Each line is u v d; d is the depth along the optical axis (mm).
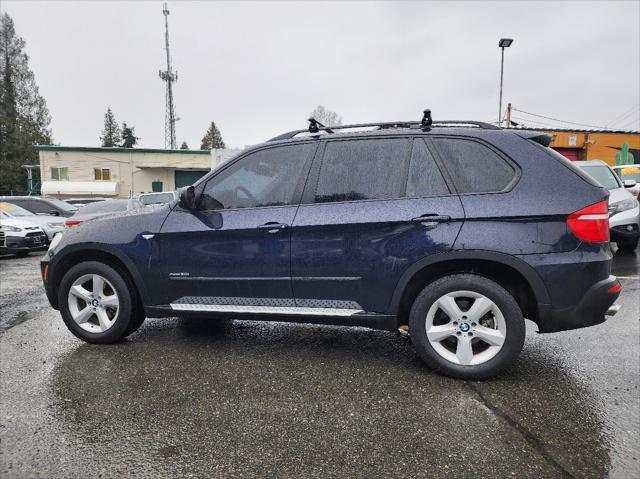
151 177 35125
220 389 2771
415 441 2170
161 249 3373
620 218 7617
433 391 2719
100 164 34312
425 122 3086
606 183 8195
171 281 3375
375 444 2148
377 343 3637
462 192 2830
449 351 2949
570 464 1974
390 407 2520
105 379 2936
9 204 12047
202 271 3293
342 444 2152
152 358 3316
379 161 3059
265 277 3156
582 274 2623
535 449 2092
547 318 2682
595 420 2355
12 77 53312
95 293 3592
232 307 3240
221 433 2264
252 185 3307
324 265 3023
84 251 3633
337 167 3129
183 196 3332
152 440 2201
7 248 10539
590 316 2648
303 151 3252
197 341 3709
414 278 2959
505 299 2736
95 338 3605
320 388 2777
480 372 2811
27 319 4570
